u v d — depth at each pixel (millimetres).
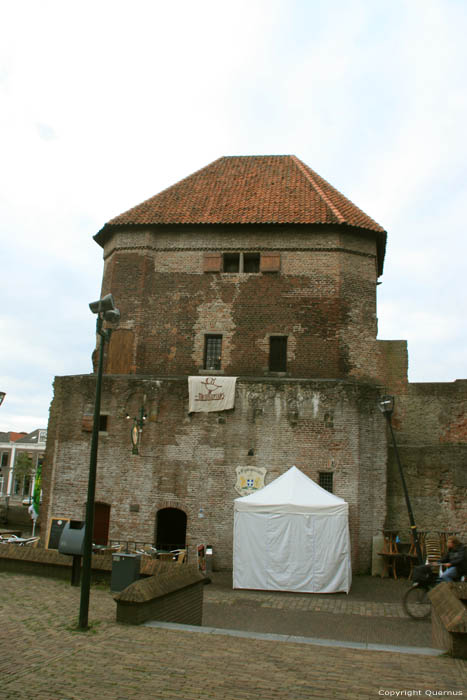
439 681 7617
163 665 7969
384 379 25047
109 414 23234
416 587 14000
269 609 14727
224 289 25609
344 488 21312
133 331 25406
